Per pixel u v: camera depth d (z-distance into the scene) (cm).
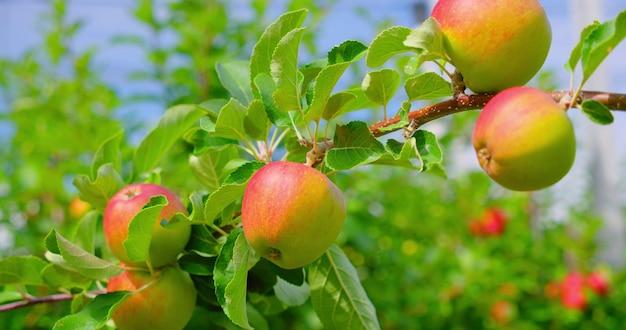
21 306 103
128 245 90
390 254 243
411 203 270
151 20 214
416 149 84
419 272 247
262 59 93
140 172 106
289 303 102
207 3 209
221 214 94
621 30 80
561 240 289
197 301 101
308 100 90
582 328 263
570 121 81
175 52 204
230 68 107
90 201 101
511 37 84
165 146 106
